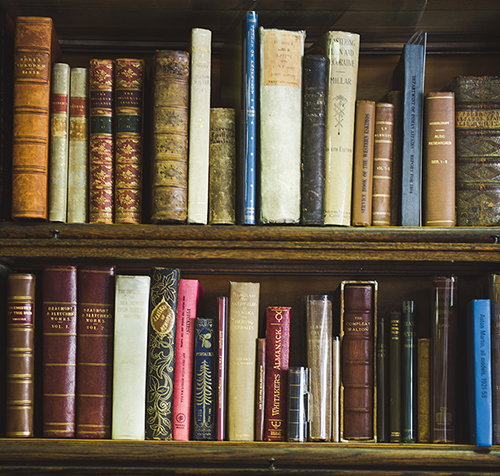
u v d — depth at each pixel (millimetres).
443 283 1093
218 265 1238
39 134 1052
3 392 1075
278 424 1065
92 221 1068
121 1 1139
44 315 1055
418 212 1098
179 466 1045
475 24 1236
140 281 1063
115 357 1049
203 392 1064
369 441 1069
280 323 1085
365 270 1251
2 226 1056
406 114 1109
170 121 1064
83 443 1029
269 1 1141
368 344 1095
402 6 1163
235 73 1138
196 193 1069
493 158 1098
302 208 1074
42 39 1067
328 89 1104
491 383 1041
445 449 1052
